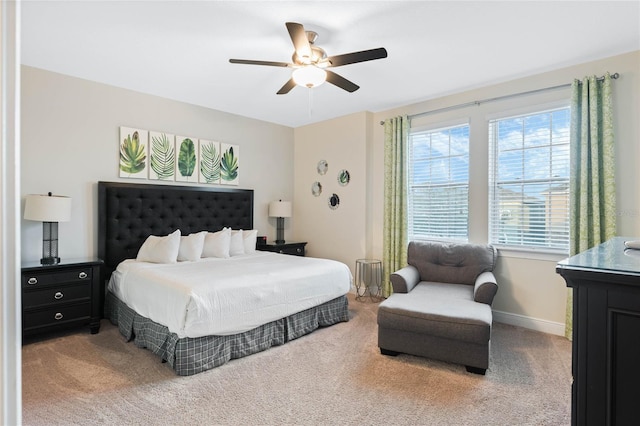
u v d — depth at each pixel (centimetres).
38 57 305
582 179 300
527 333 325
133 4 225
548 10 230
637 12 232
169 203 407
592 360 99
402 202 430
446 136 409
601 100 298
